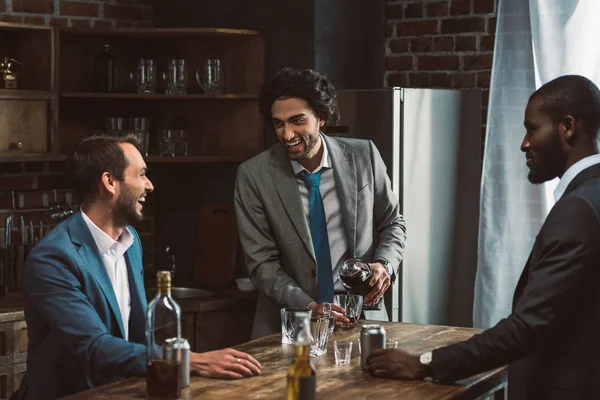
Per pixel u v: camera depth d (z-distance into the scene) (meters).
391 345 2.90
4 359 4.39
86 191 2.97
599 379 2.48
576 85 2.61
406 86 5.55
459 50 5.34
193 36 5.37
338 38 5.25
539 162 2.66
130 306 3.10
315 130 3.71
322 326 3.08
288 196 3.84
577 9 4.77
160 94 5.16
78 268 2.88
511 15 4.98
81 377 2.90
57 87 5.02
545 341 2.54
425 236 4.93
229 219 5.39
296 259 3.82
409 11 5.51
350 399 2.55
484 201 5.03
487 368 2.63
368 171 4.00
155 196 5.70
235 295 5.05
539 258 2.57
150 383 2.50
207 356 2.78
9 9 5.12
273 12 5.25
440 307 5.05
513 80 4.99
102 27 5.48
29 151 4.92
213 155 5.43
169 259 5.50
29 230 5.19
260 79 5.30
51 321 2.83
